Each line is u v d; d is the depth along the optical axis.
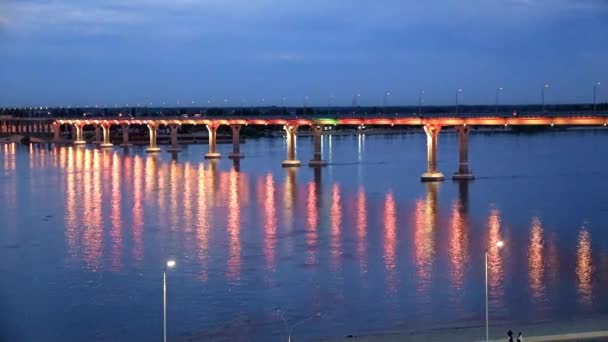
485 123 153.00
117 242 88.56
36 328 57.88
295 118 197.62
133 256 81.06
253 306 62.56
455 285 68.19
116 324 58.69
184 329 57.31
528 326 54.12
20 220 105.50
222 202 122.31
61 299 65.25
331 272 73.06
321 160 193.38
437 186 143.00
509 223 99.19
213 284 69.06
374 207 115.12
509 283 68.62
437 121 154.75
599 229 94.12
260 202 121.94
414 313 60.25
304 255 80.50
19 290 68.12
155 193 135.00
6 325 58.59
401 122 169.25
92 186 147.25
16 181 157.75
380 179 156.88
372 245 85.44
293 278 70.94
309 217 105.75
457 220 102.19
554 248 83.12
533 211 109.38
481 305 62.16
